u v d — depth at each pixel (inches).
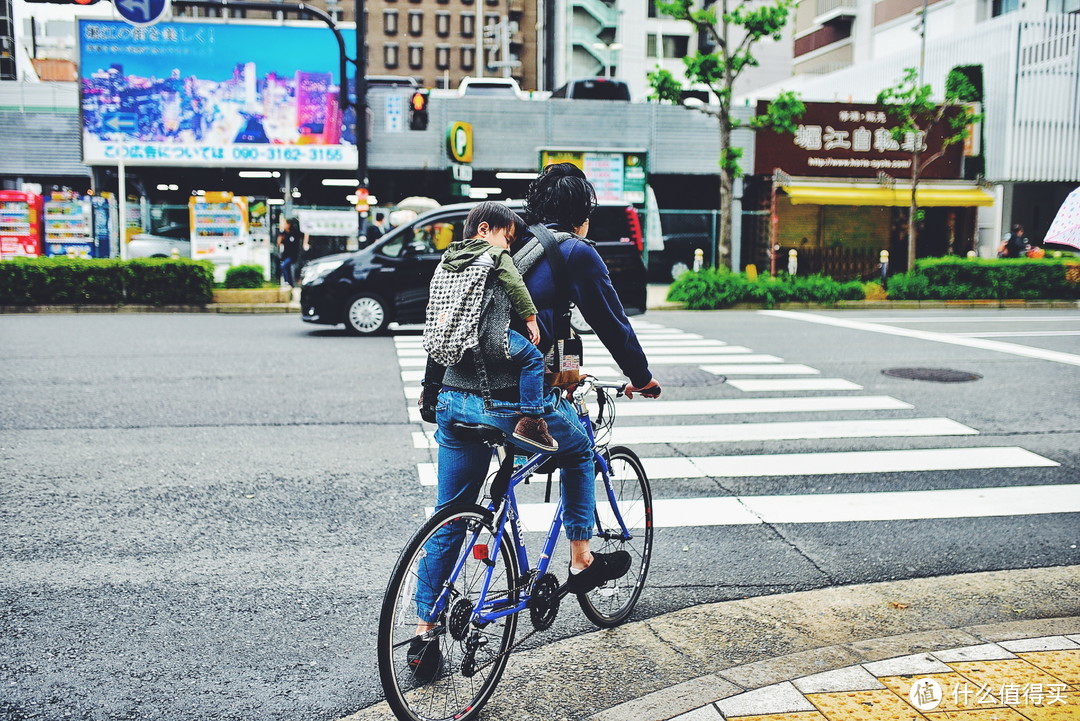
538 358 117.3
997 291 808.3
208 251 823.7
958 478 239.3
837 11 1566.2
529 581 129.0
